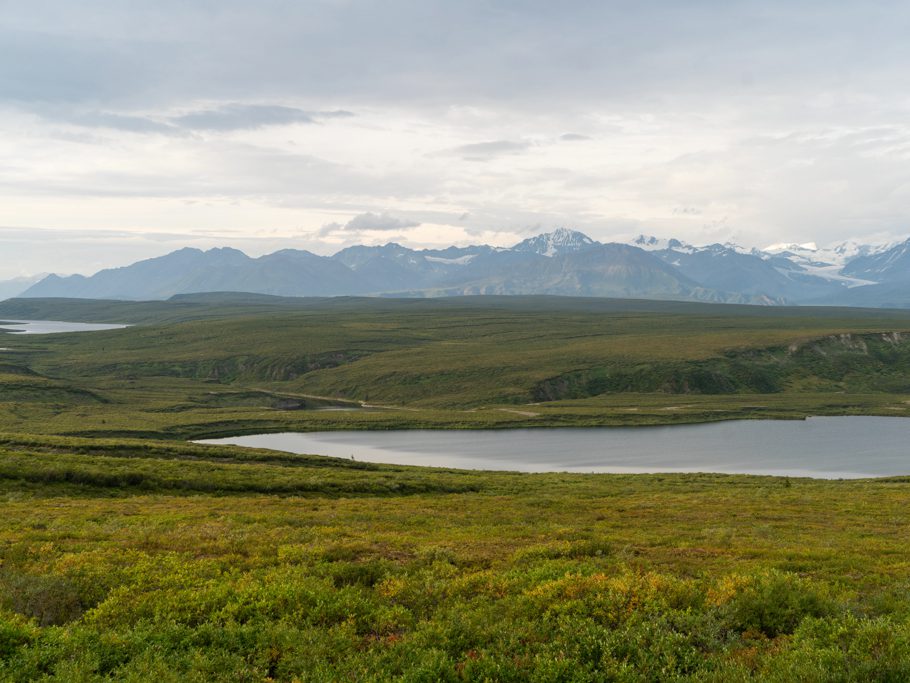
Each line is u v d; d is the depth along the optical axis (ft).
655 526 115.44
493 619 55.31
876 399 623.77
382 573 71.00
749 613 54.80
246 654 49.52
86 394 592.19
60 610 58.90
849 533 107.45
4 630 48.91
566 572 65.87
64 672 44.04
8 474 168.86
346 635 51.78
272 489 179.73
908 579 68.08
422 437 469.16
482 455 396.37
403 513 128.26
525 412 570.46
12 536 91.71
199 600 59.06
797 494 179.63
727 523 119.44
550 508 143.74
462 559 78.02
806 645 47.26
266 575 67.72
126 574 69.26
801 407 583.17
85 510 126.00
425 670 44.34
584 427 510.99
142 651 48.93
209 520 114.01
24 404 523.29
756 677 43.24
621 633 49.93
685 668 45.96
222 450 274.16
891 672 42.63
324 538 93.81
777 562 77.25
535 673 44.70
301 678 44.29
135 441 279.28
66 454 230.89
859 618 53.98
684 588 59.67
